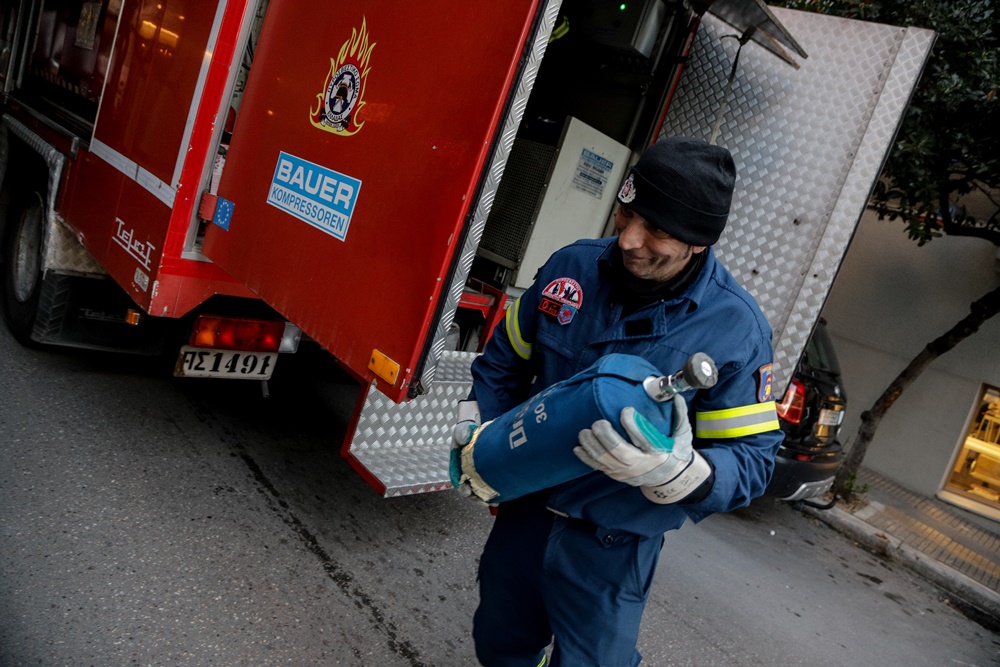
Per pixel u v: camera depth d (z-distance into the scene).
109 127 3.53
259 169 2.75
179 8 3.11
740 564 4.86
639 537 1.77
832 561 5.56
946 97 5.41
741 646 3.72
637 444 1.35
